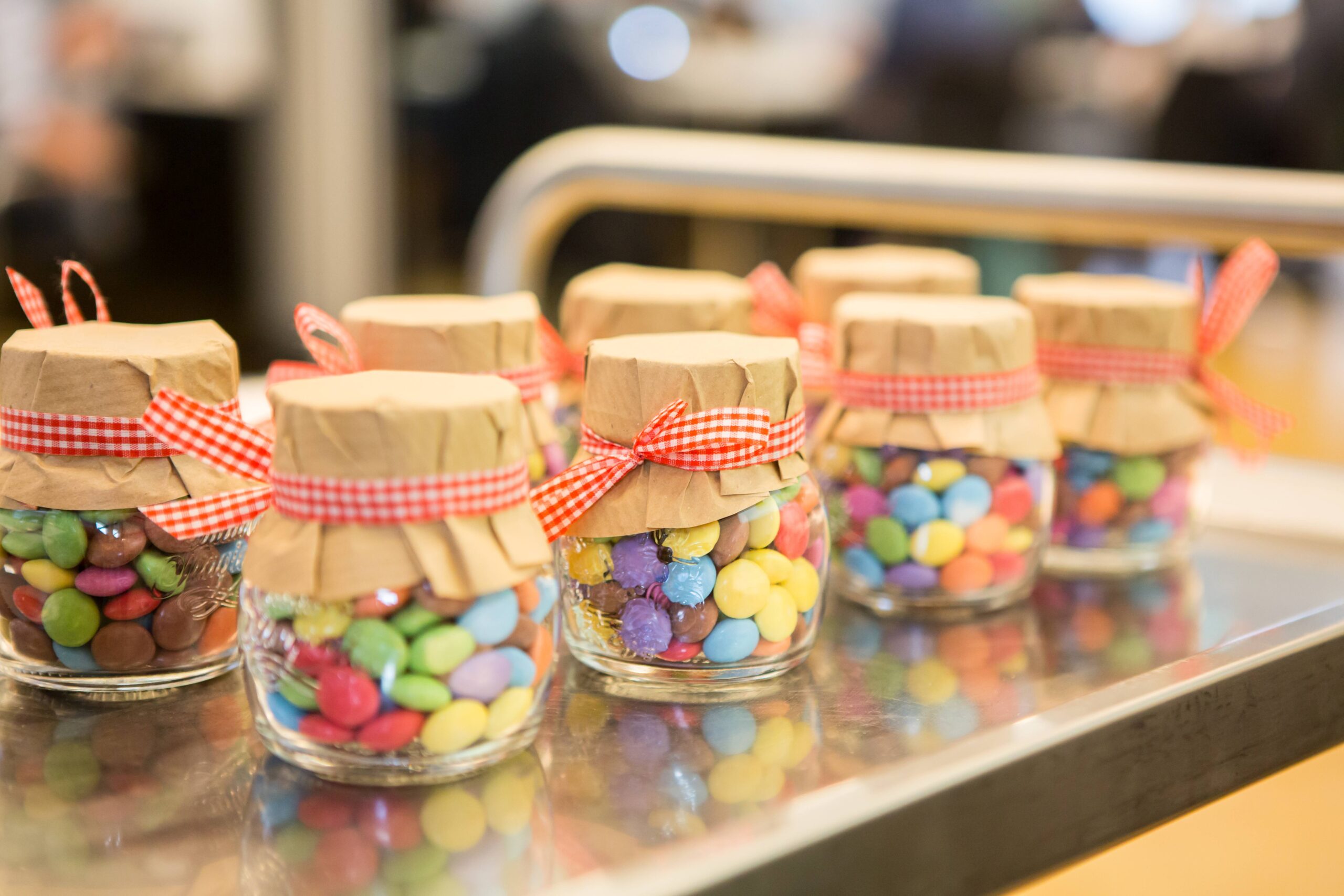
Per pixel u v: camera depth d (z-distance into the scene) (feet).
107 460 1.88
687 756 1.83
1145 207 2.58
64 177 5.93
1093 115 5.41
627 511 1.91
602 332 2.46
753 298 2.57
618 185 3.00
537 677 1.80
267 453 1.89
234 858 1.67
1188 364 2.35
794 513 1.96
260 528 1.79
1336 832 2.15
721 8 5.90
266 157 6.56
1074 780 1.81
